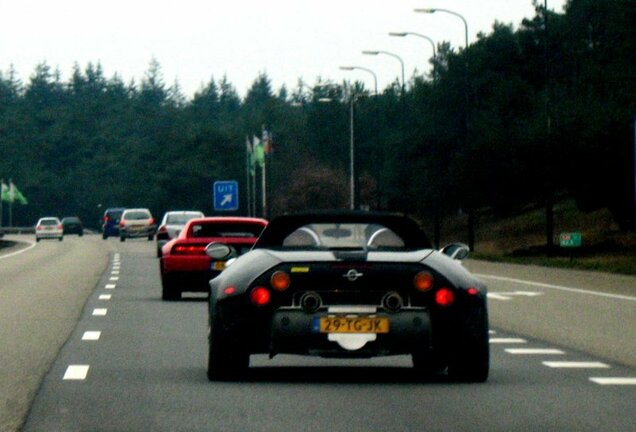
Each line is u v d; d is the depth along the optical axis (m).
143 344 33.25
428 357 27.02
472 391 23.52
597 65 123.19
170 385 24.30
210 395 22.83
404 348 23.64
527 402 22.05
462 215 182.62
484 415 20.53
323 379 25.30
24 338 35.00
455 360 24.48
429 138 182.12
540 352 31.45
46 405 21.64
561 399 22.48
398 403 21.89
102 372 26.66
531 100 164.12
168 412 20.78
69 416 20.39
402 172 192.12
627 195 113.31
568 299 53.19
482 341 24.06
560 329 38.53
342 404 21.73
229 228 54.59
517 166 124.94
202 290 51.97
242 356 24.34
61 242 189.12
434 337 23.75
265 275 23.80
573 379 25.56
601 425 19.50
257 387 23.95
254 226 54.78
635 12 118.56
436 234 133.62
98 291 58.81
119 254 120.75
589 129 110.81
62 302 50.72
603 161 111.44
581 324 40.44
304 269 23.66
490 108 167.75
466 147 128.00
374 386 24.20
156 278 71.81
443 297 23.72
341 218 25.64
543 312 45.75
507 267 88.44
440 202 174.50
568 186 114.31
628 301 51.84
